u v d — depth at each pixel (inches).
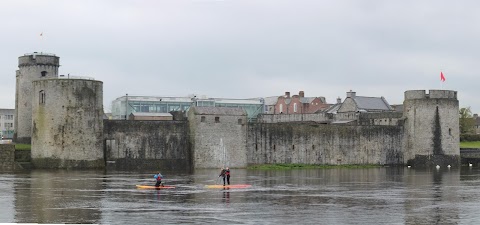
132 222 1688.0
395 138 5108.3
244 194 2377.0
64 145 4060.0
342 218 1772.9
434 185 2869.1
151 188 2603.3
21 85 4694.9
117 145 4281.5
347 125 4943.4
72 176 3339.1
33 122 4148.6
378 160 5036.9
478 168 4766.2
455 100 5137.8
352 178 3383.4
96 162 4151.1
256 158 4638.3
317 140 4840.1
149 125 4372.5
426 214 1851.6
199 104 6742.1
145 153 4350.4
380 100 6781.5
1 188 2546.8
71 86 4079.7
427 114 5054.1
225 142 4515.3
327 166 4822.8
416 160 5068.9
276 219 1750.7
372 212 1886.1
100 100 4192.9
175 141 4439.0
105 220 1715.1
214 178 3282.5
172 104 6663.4
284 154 4731.8
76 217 1759.4
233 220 1731.1
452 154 5098.4
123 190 2502.5
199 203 2081.7
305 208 1968.5
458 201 2171.5
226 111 4549.7
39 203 2047.2
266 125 4685.0
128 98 6525.6
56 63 4722.0
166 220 1722.4
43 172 3705.7
